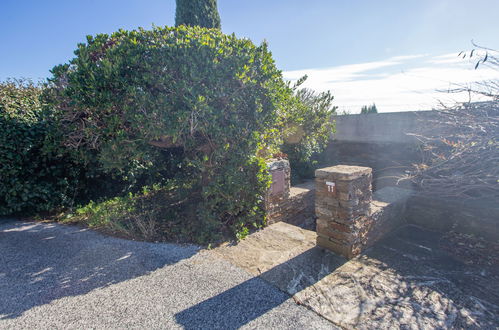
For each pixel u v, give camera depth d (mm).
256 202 4312
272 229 4352
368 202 3418
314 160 7777
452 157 3289
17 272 3066
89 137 4051
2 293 2652
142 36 3818
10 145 4664
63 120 4105
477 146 3225
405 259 3174
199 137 4312
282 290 2623
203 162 4102
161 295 2588
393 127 6348
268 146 4805
